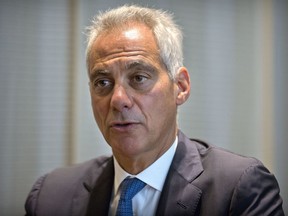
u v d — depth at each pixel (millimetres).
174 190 1552
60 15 2824
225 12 3031
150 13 1559
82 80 2814
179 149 1678
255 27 3053
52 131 2779
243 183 1488
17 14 2770
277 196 1529
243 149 2998
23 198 2723
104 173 1771
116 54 1471
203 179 1564
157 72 1493
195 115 2938
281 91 3047
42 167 2756
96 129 2836
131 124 1462
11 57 2748
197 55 2963
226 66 3006
